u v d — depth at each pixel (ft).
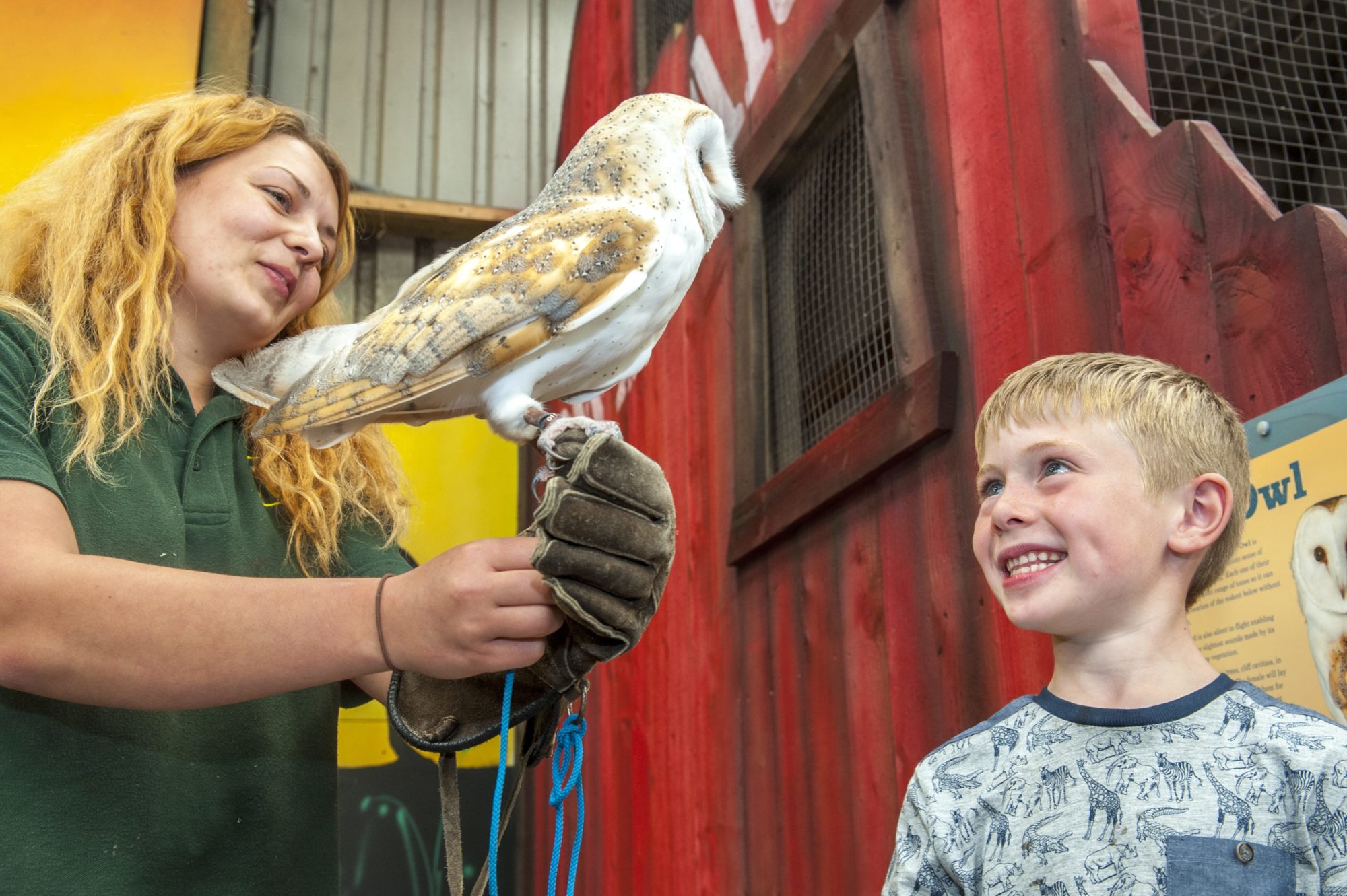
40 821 3.84
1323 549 4.14
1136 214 5.61
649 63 14.76
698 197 4.28
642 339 4.10
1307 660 4.16
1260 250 4.83
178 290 4.82
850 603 8.13
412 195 19.35
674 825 11.66
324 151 5.58
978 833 3.93
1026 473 4.12
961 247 7.10
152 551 4.29
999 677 6.20
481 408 3.92
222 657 3.38
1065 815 3.70
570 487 3.34
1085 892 3.53
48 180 5.04
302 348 4.23
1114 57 6.19
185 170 4.93
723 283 11.26
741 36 11.20
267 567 4.84
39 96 16.47
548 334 3.73
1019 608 3.97
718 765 10.55
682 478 12.28
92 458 4.19
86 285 4.58
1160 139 5.50
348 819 16.12
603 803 14.51
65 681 3.44
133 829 4.03
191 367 4.97
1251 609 4.48
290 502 5.06
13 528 3.55
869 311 8.30
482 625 3.28
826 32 8.86
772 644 9.52
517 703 3.91
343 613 3.40
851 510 8.20
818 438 9.17
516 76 20.49
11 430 3.90
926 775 4.18
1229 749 3.53
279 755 4.66
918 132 7.73
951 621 6.74
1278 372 4.69
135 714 4.17
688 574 11.85
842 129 8.96
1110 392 4.04
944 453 6.95
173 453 4.72
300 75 19.33
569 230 3.84
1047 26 6.45
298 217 5.08
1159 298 5.41
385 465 5.72
